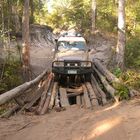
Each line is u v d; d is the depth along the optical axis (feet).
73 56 46.06
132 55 60.70
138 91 37.50
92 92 38.70
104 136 23.17
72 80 46.93
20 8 99.14
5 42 57.31
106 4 125.90
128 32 85.97
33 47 90.07
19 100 34.78
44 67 63.67
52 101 35.40
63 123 27.12
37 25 111.45
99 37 115.65
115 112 28.35
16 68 54.95
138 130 23.20
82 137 23.49
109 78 42.75
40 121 28.43
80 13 148.25
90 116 28.35
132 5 92.68
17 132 26.08
